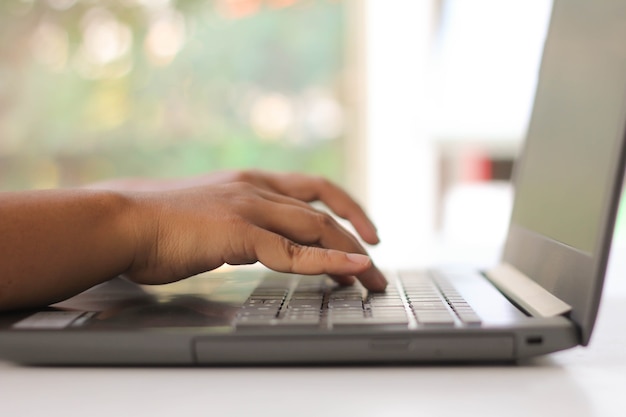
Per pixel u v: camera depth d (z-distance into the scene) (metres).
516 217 0.71
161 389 0.42
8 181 2.40
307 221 0.60
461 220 1.67
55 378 0.45
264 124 2.36
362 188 2.34
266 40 2.32
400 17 2.23
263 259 0.54
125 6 2.32
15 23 2.34
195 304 0.54
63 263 0.51
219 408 0.39
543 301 0.51
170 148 2.39
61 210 0.52
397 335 0.45
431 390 0.41
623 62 0.47
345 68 2.31
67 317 0.50
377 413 0.37
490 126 2.09
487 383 0.42
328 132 2.35
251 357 0.45
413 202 2.30
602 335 0.54
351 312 0.49
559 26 0.66
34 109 2.38
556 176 0.59
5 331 0.47
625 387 0.41
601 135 0.49
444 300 0.54
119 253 0.54
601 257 0.45
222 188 0.61
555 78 0.65
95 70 2.37
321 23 2.30
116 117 2.38
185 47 2.34
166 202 0.57
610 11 0.52
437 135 2.19
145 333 0.46
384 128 2.29
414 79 2.25
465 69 2.11
